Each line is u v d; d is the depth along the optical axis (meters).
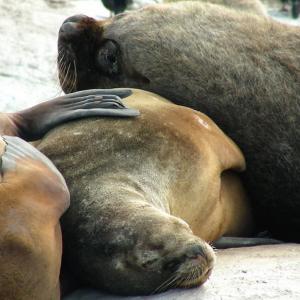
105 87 35.09
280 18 91.44
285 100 30.62
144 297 22.25
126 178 24.67
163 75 33.00
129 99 29.44
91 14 67.38
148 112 27.45
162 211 23.20
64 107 27.83
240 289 21.84
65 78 36.03
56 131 27.03
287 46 31.89
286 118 30.36
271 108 30.64
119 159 25.38
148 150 25.78
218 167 27.23
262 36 32.31
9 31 58.22
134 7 68.75
